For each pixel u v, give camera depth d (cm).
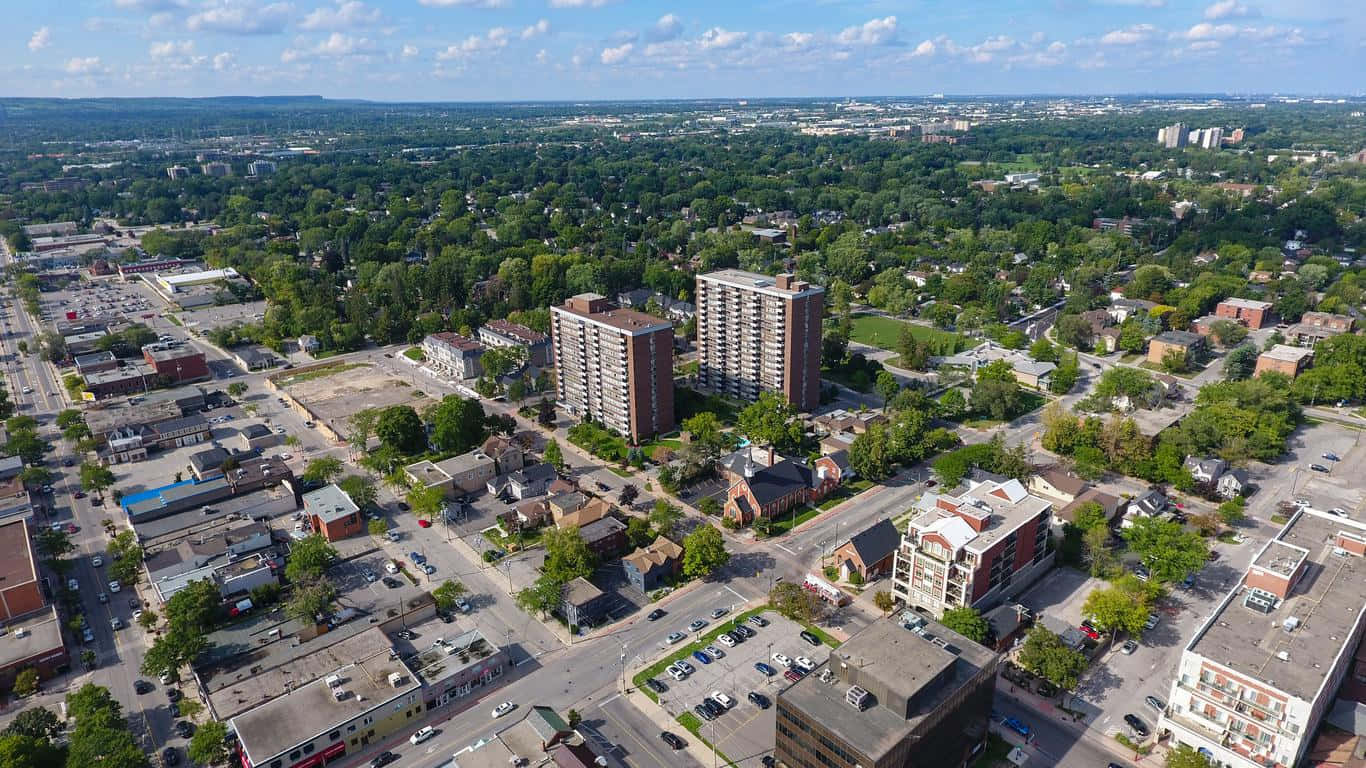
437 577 18725
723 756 13450
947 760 12706
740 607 17450
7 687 15262
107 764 12288
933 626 14238
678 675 15312
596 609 17125
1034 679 15025
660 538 19075
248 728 13362
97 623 17250
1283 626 13625
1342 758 12675
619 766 13275
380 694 14212
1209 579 18075
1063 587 17988
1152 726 13938
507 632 16800
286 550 19650
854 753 11469
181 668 15912
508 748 12888
